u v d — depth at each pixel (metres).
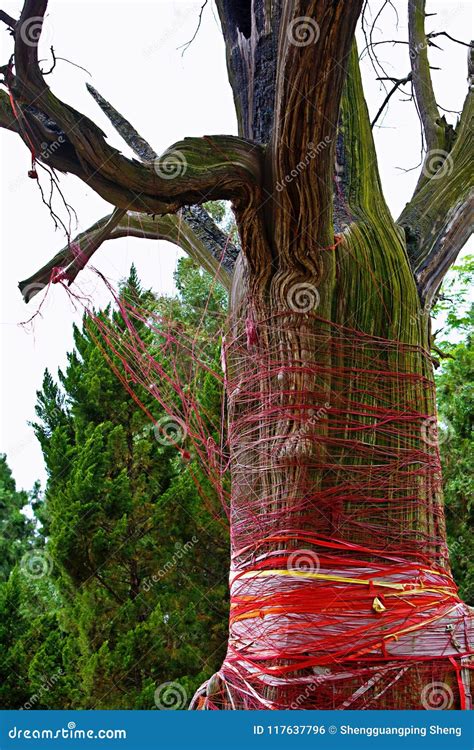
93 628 10.41
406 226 4.30
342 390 3.40
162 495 10.98
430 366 3.74
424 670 3.13
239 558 3.46
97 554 10.62
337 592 3.17
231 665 3.34
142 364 4.46
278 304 3.45
